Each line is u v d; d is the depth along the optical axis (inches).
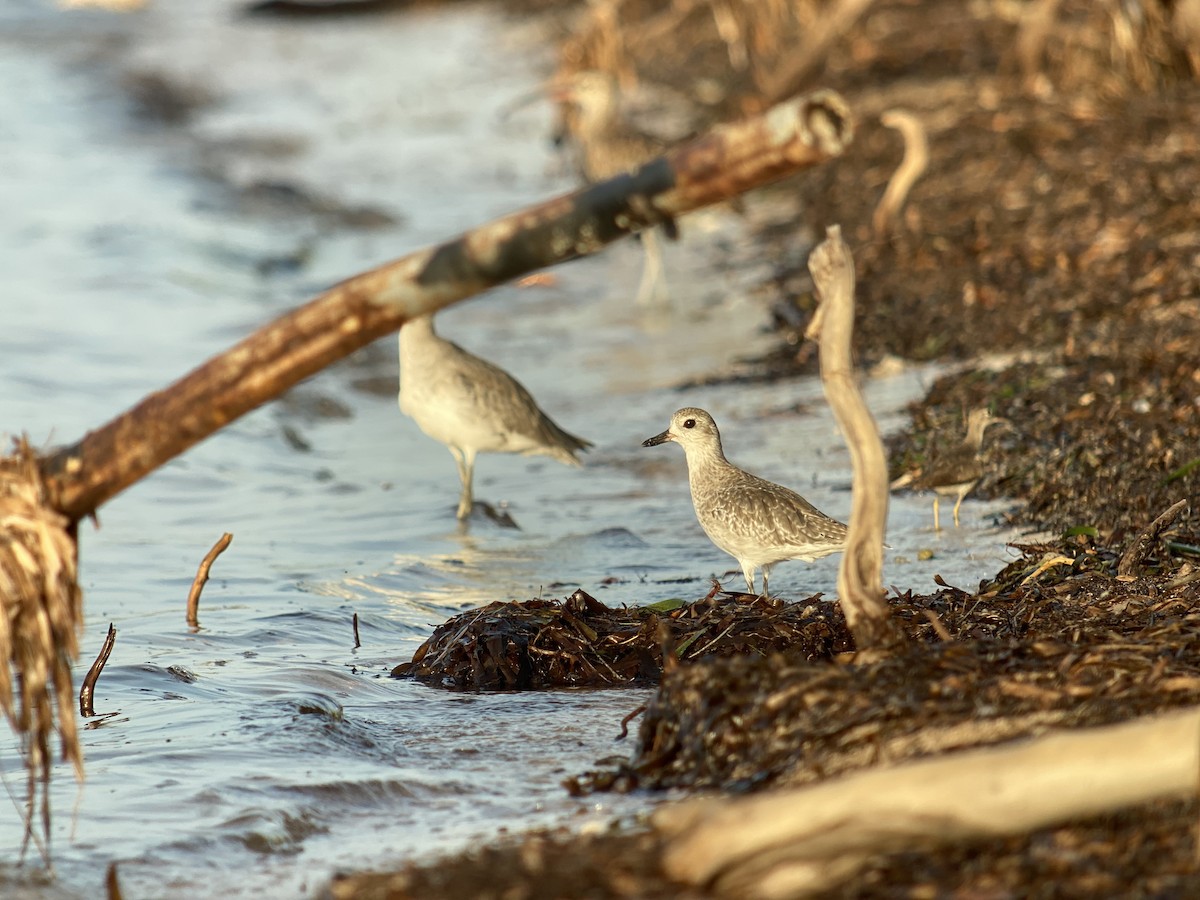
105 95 1577.3
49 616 255.8
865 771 227.3
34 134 1412.4
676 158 240.7
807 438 609.9
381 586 474.3
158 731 338.6
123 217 1128.8
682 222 1082.7
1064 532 442.3
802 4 1293.1
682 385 731.4
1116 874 225.9
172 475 622.2
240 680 377.4
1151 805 242.8
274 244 1096.8
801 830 218.2
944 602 374.6
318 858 275.6
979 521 489.4
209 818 290.2
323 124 1514.5
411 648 415.5
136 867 270.8
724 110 1254.9
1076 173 834.8
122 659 391.9
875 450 297.0
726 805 235.1
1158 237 724.7
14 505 255.6
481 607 426.9
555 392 740.7
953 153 936.9
